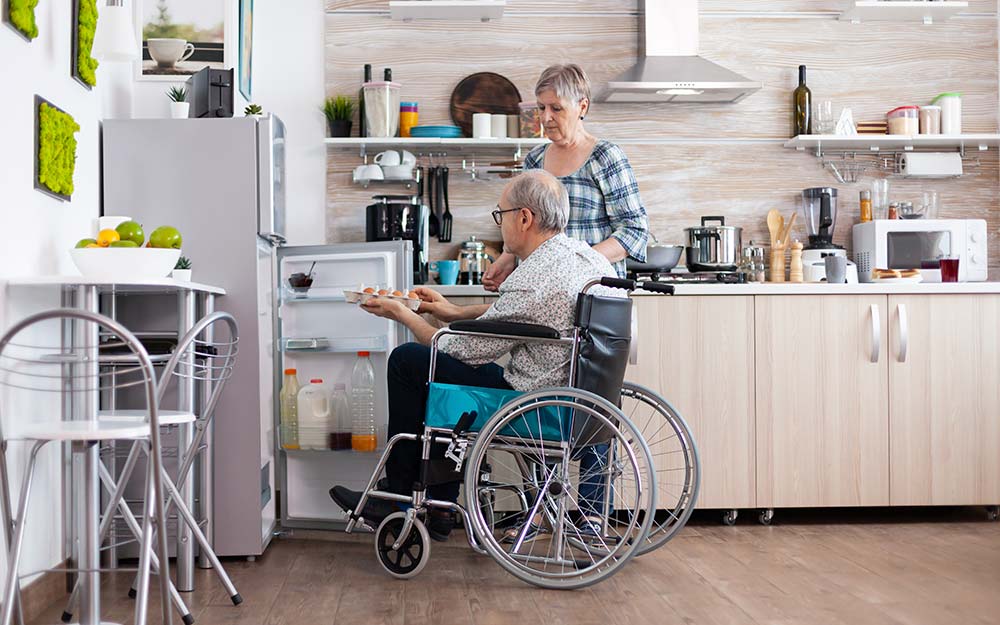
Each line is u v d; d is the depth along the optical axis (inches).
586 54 173.6
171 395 124.3
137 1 146.3
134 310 124.8
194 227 125.8
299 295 140.8
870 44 177.2
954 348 151.6
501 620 96.6
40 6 106.8
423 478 110.8
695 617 97.4
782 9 176.2
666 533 124.5
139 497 124.8
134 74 145.6
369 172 164.1
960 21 176.4
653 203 174.7
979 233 164.9
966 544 134.0
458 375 113.3
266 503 131.8
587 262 112.8
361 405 138.3
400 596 106.3
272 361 140.7
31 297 103.4
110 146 126.3
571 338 108.0
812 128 174.2
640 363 149.1
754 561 123.2
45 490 106.9
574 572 107.0
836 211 173.3
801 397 150.1
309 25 170.4
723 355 149.6
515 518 140.1
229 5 147.7
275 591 109.0
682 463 148.9
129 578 116.6
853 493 150.3
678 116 174.9
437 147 170.2
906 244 165.5
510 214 115.5
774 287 149.9
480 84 172.1
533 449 108.3
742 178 175.3
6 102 97.6
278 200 131.7
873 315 150.6
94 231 122.9
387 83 164.2
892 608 100.3
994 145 175.8
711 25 175.5
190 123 126.1
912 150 177.0
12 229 99.0
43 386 106.8
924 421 151.1
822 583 111.3
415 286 148.6
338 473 142.4
